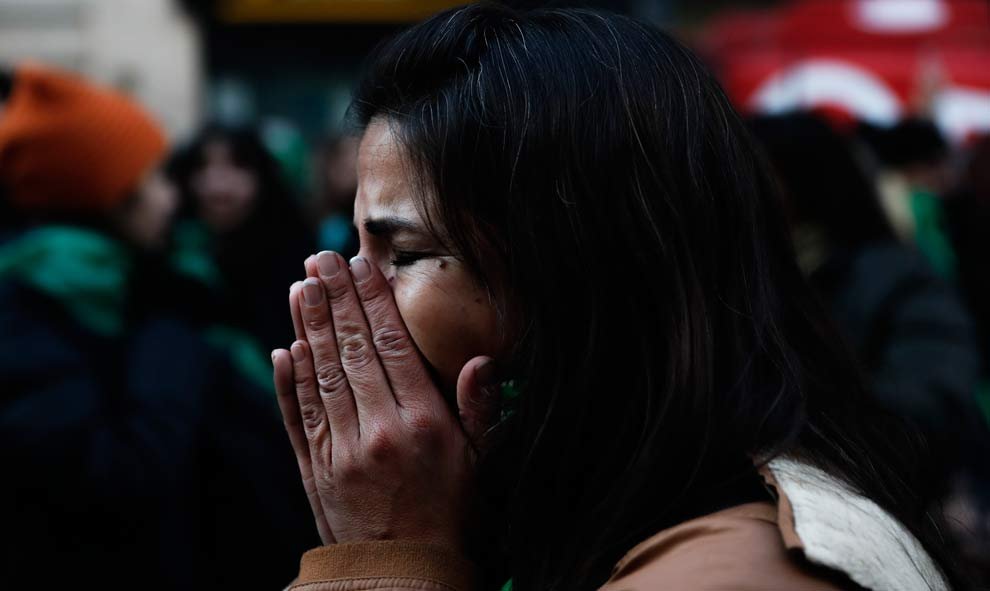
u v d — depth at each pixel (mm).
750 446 790
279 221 2801
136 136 2076
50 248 1862
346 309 888
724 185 850
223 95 6512
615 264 813
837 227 2154
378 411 874
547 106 820
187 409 1863
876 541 731
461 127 825
